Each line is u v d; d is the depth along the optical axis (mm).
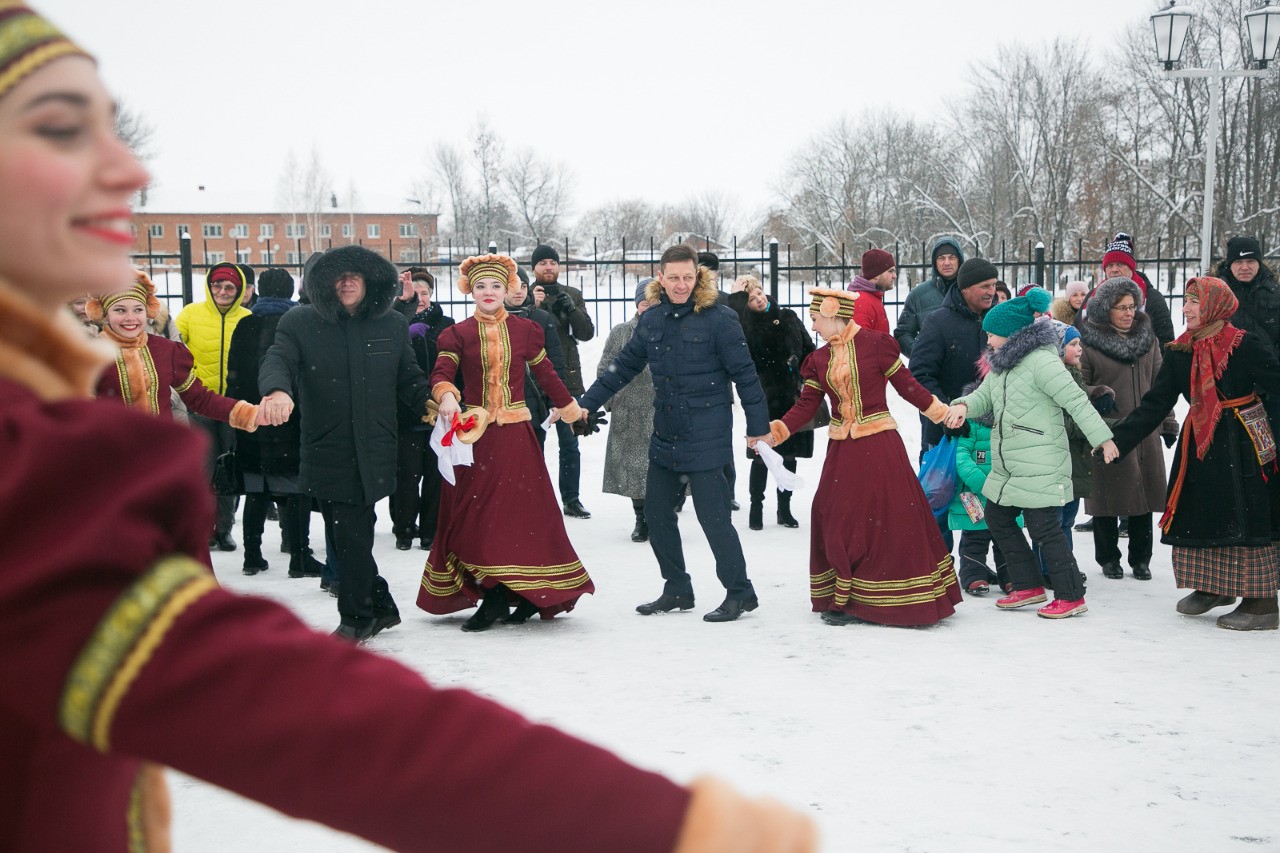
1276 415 6969
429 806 697
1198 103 31734
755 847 711
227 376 7457
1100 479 7227
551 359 8695
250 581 7531
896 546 6012
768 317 9109
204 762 713
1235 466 5883
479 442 5988
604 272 27609
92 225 833
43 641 703
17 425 730
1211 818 3480
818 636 5855
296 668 719
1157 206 31922
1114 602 6680
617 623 6230
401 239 60781
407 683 736
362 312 5707
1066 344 7168
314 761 702
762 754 4051
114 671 706
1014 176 36625
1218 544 5906
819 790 3713
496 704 745
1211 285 5895
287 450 7371
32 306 818
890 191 38750
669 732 4297
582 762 719
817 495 6277
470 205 39625
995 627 6043
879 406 6160
